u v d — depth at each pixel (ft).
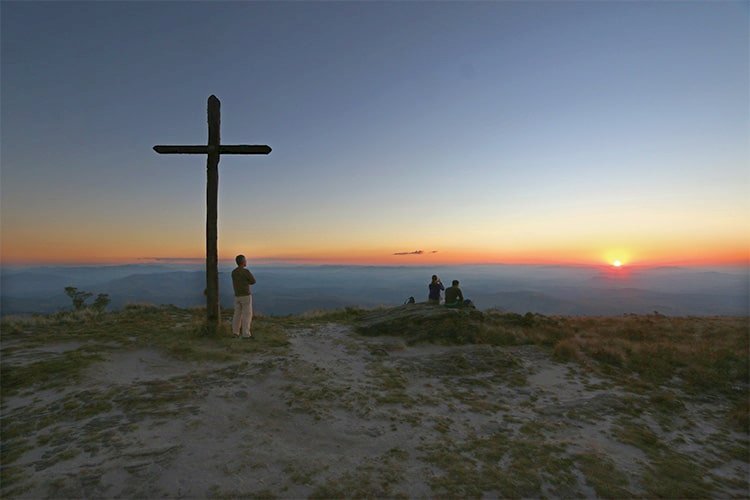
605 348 38.01
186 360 29.63
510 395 26.55
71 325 41.70
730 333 46.01
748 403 25.59
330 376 27.73
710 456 18.83
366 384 26.66
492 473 15.66
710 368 32.78
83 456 15.71
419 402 24.09
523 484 15.01
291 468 15.49
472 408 23.57
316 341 39.86
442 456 16.93
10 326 39.47
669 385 29.89
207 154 38.75
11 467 14.89
